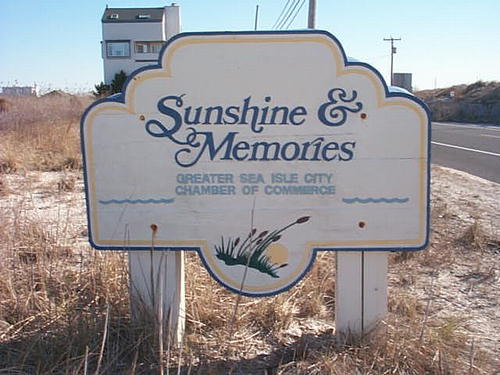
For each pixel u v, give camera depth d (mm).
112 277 4164
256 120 3449
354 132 3428
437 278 5117
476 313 4316
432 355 3361
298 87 3412
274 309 3975
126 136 3502
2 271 4230
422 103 3383
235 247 3551
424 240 3490
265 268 3551
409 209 3473
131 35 57469
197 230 3547
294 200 3498
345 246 3518
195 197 3525
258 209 3512
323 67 3391
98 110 3486
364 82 3389
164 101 3463
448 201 8883
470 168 14297
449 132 29031
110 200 3555
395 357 3336
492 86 48438
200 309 3906
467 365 3348
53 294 4133
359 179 3463
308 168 3471
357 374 3217
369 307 3607
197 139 3482
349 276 3592
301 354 3498
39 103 17328
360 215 3490
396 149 3430
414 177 3445
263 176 3490
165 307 3607
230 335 3508
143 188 3535
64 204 7496
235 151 3479
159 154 3506
